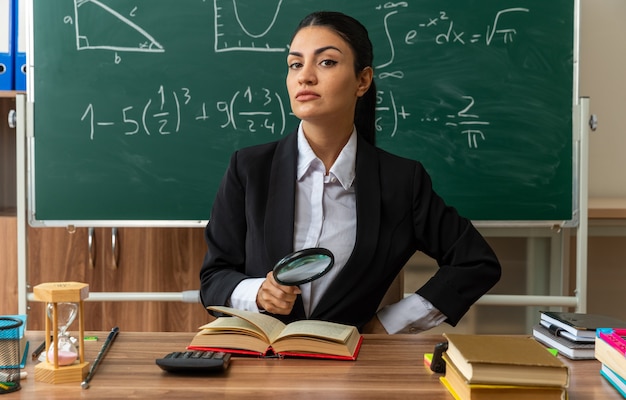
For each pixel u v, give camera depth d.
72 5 2.32
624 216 2.41
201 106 2.35
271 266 1.50
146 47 2.33
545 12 2.37
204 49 2.34
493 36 2.37
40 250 2.38
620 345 1.06
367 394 1.01
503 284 2.46
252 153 1.60
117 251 2.39
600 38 2.74
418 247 1.65
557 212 2.38
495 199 2.38
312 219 1.53
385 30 2.36
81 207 2.34
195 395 1.00
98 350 1.25
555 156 2.38
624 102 2.76
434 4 2.36
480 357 0.96
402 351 1.25
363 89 1.52
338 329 1.27
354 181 1.54
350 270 1.50
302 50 1.42
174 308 2.41
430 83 2.37
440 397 1.00
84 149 2.33
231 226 1.59
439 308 1.50
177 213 2.35
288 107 2.35
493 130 2.38
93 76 2.33
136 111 2.33
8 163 2.69
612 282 2.76
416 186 1.58
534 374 0.95
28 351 1.23
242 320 1.27
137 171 2.34
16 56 2.39
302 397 1.00
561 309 2.49
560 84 2.38
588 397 1.02
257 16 2.33
